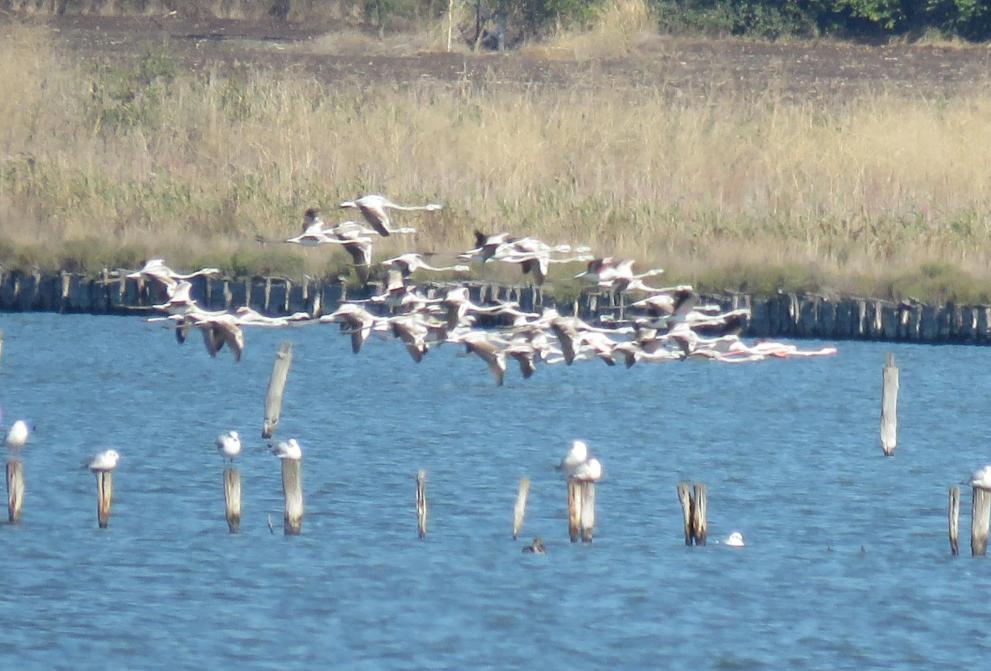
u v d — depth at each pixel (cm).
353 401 3850
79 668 2211
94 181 4941
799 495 3116
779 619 2416
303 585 2534
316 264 4666
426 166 5047
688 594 2516
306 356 4334
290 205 4819
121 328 4547
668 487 3158
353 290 4625
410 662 2242
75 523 2850
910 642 2345
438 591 2512
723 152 5134
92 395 3838
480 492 3094
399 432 3562
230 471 2797
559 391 4025
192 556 2669
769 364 4291
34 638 2308
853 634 2366
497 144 5128
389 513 2936
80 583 2534
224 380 4047
